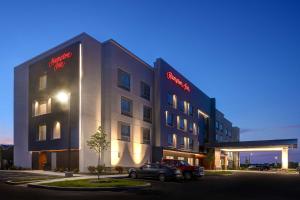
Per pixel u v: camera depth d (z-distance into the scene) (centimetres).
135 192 1902
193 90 6988
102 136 3136
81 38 3978
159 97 5303
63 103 4034
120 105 4350
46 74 4372
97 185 2048
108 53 4241
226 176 4109
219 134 8881
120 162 4219
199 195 1819
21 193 1767
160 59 5416
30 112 4531
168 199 1611
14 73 4975
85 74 3925
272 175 4650
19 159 4647
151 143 5150
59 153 4034
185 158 6397
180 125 6112
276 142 6419
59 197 1620
